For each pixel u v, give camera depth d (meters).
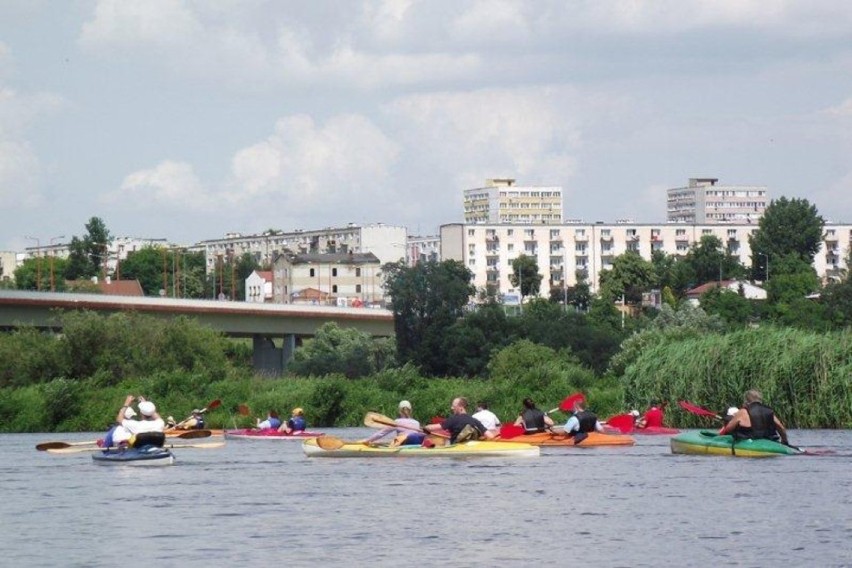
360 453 55.44
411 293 162.00
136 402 93.19
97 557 30.95
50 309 133.12
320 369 151.25
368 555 30.83
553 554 30.73
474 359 147.50
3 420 91.62
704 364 73.12
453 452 53.81
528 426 59.44
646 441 62.66
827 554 30.28
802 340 72.00
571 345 144.88
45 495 42.88
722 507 37.59
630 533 33.38
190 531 34.56
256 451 61.50
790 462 49.59
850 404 69.50
